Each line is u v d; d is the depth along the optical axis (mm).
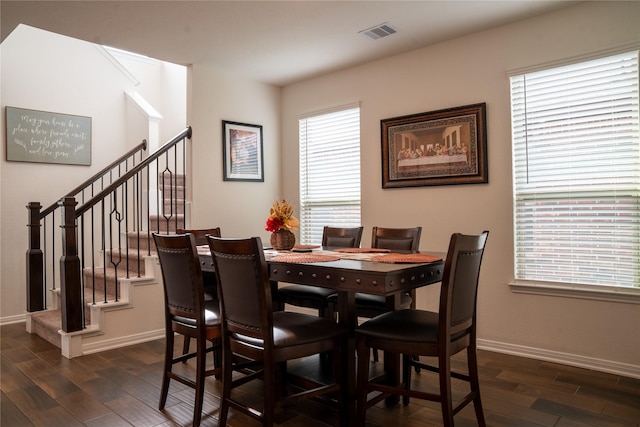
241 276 2031
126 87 5516
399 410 2441
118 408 2510
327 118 4680
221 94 4492
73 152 5008
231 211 4574
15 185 4613
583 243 3145
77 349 3410
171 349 2539
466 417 2348
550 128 3279
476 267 2145
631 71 2953
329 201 4664
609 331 3008
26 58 4711
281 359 2002
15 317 4586
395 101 4078
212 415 2428
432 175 3818
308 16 3240
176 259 2396
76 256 3465
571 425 2250
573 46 3127
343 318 2230
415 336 1998
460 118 3656
